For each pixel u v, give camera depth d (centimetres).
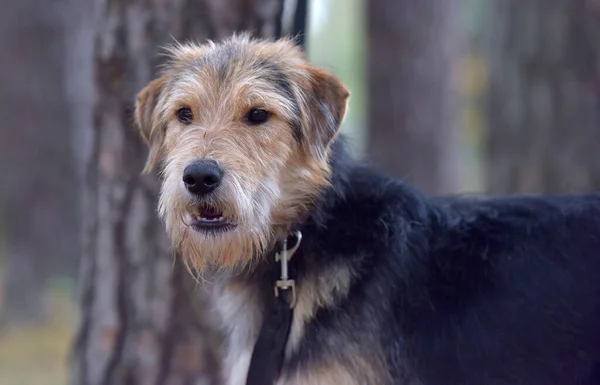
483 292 548
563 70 1146
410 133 1587
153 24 692
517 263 551
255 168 522
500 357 541
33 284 1889
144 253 709
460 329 544
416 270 552
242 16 705
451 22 1658
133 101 698
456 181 1711
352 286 538
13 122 1909
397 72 1584
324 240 547
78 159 1902
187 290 711
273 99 534
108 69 702
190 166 506
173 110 553
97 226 723
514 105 1195
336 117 554
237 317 569
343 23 4266
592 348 539
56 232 1941
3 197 1914
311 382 528
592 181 1132
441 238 565
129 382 718
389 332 537
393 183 579
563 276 546
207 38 695
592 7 1122
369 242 547
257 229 522
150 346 713
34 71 1920
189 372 714
